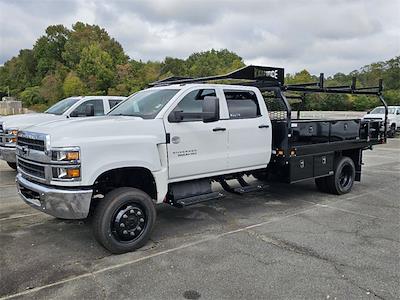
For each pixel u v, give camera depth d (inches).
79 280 144.9
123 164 170.4
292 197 286.5
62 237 193.2
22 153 180.4
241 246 181.2
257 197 286.0
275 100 255.4
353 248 179.2
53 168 159.3
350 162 301.7
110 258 166.4
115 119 183.5
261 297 132.3
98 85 3216.0
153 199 194.2
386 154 590.6
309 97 385.4
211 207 255.9
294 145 250.8
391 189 319.3
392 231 205.0
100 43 3880.4
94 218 168.7
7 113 2733.8
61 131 163.0
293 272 152.4
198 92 211.0
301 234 199.3
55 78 3631.9
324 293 135.3
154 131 185.5
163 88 219.0
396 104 1795.0
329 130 278.8
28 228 206.8
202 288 138.8
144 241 178.2
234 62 3053.6
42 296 132.6
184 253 172.2
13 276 148.0
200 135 205.5
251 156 236.7
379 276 149.2
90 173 160.7
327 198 283.6
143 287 139.4
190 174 204.2
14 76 4869.6
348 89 297.1
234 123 224.7
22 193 182.4
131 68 3378.4
